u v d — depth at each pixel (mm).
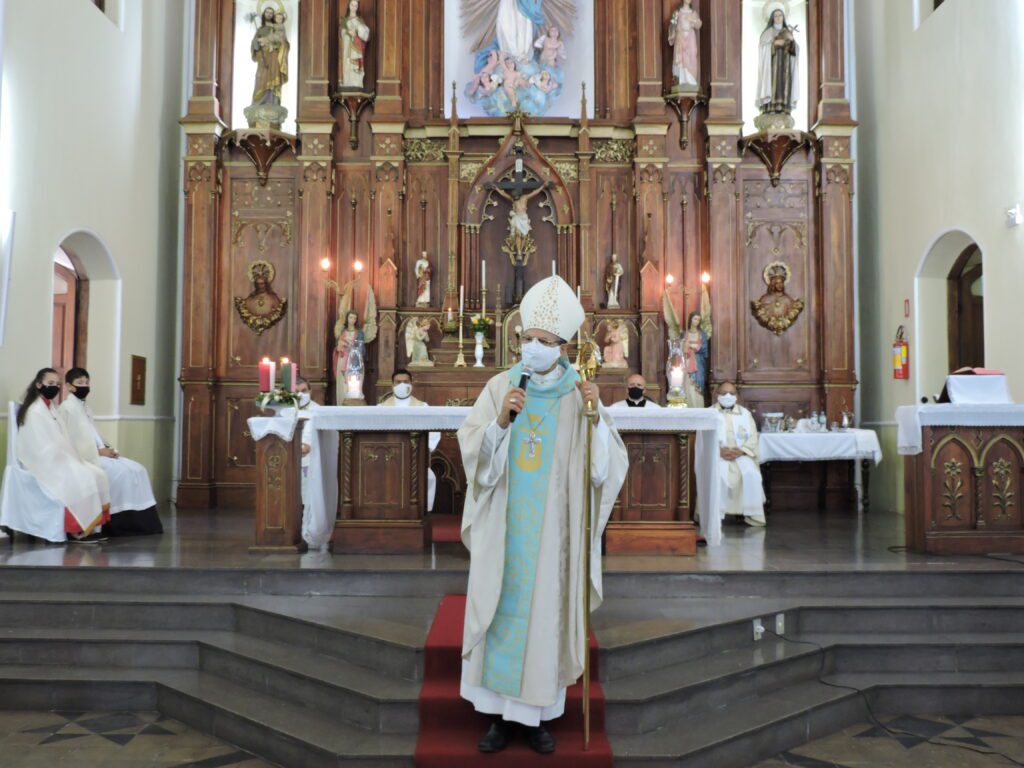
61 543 7684
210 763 4746
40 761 4746
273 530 7074
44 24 8867
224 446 11789
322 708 4969
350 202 11906
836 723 5227
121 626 6070
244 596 6223
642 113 11906
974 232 9219
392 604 5969
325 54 11938
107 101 10250
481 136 12016
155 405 11578
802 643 5719
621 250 12008
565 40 12305
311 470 7191
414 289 11883
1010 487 7004
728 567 6430
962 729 5238
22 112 8477
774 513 11078
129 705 5582
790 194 12000
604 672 4914
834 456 10477
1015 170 8461
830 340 11664
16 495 7738
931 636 5883
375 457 7020
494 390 4387
